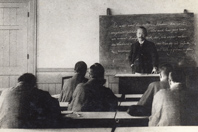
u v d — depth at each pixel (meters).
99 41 6.18
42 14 6.26
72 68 6.24
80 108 3.09
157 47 6.07
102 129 2.50
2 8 6.27
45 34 6.27
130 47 6.11
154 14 6.07
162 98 2.55
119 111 3.04
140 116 2.69
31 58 6.28
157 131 2.38
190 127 2.44
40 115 2.69
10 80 6.31
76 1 6.24
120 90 4.62
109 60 6.16
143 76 4.59
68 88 3.91
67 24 6.25
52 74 6.26
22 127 2.64
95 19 6.22
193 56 6.01
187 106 2.51
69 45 6.25
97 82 3.18
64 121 2.64
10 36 6.30
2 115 2.69
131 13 6.16
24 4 6.27
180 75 2.63
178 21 6.04
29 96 2.72
